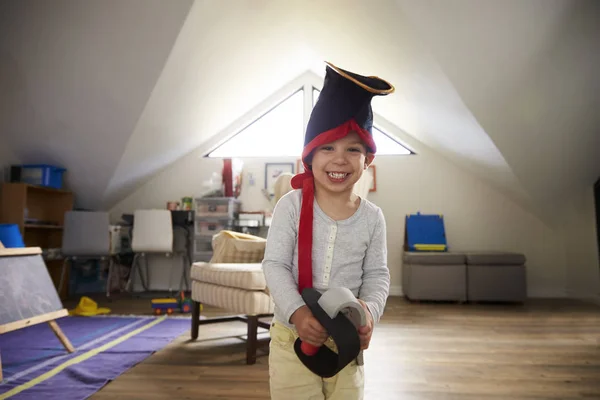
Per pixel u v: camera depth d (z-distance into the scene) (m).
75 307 3.74
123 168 4.27
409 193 4.75
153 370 1.97
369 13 2.85
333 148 0.76
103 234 4.10
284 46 4.08
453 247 4.66
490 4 2.27
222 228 4.45
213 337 2.64
